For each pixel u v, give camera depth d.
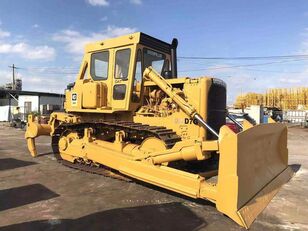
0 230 5.17
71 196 6.91
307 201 6.93
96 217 5.77
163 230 5.27
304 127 33.00
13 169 9.36
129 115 8.36
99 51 9.00
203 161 7.44
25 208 6.15
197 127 7.01
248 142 5.59
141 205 6.39
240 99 49.47
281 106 47.38
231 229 5.34
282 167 8.22
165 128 7.60
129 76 8.11
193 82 7.30
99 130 9.03
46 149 13.16
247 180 5.52
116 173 8.30
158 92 7.97
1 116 35.06
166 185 6.45
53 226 5.35
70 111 9.60
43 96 39.41
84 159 9.01
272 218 5.90
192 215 5.91
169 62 9.11
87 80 9.25
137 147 7.81
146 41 8.33
